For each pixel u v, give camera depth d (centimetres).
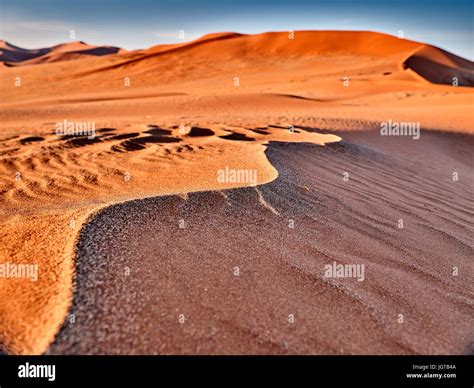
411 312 249
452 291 290
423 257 336
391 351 212
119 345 192
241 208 355
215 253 274
